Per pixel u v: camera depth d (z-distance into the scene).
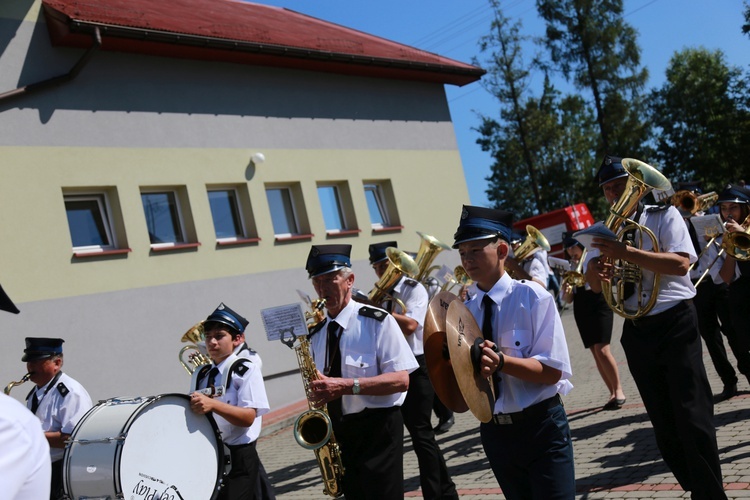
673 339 4.40
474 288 3.88
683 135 49.34
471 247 3.67
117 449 4.17
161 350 11.38
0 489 1.62
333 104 15.02
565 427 3.52
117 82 11.69
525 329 3.57
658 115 50.25
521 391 3.50
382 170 15.66
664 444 4.59
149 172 11.81
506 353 3.59
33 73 10.77
